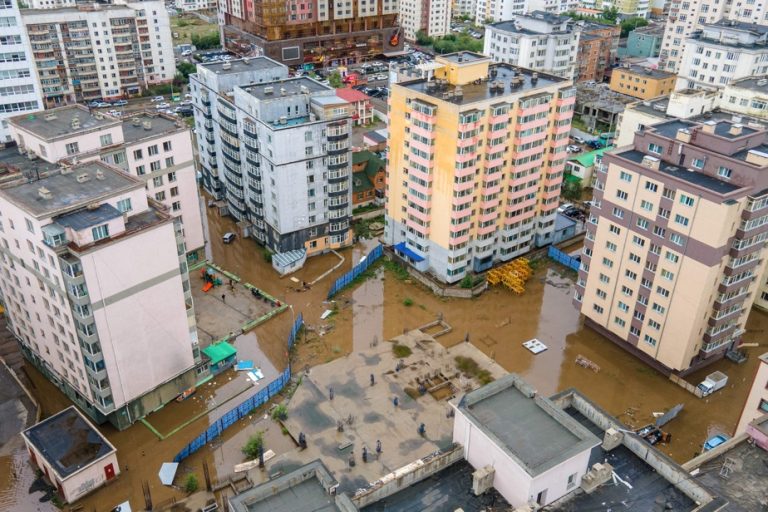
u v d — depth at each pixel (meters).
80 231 70.38
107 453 74.69
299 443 81.12
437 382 92.50
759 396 68.00
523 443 49.88
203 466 78.56
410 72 118.25
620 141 127.38
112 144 98.94
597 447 54.66
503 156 108.81
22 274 81.56
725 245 81.38
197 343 89.50
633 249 90.75
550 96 109.94
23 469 77.50
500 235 117.81
